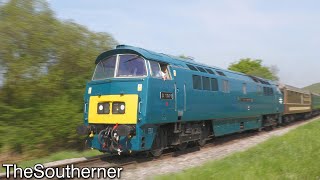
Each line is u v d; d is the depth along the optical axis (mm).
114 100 11859
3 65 13125
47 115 13828
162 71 12984
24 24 13438
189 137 14633
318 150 12383
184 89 13641
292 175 8719
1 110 12961
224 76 17594
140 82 11609
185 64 14562
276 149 12969
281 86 30000
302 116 41344
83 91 15414
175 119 13031
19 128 13094
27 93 13391
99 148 12109
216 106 16297
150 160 12555
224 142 18531
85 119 12734
